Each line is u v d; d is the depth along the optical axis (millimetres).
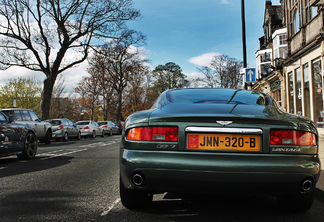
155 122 3133
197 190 2986
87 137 26219
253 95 4109
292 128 3053
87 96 45312
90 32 23953
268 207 3775
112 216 3365
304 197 3379
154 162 2980
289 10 19875
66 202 3947
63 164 7559
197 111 3301
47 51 23312
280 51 25047
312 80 15977
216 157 2934
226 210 3631
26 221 3195
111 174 6051
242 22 16000
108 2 23625
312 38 15969
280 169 2887
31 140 8844
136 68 43781
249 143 3000
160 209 3648
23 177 5723
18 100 51531
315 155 3096
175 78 79688
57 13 23125
